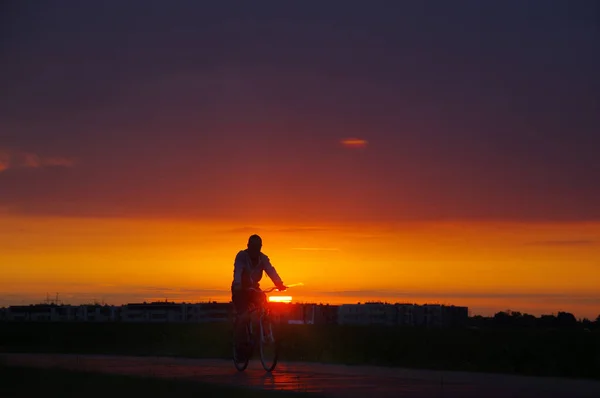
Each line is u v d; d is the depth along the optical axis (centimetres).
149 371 1930
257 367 2119
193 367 2106
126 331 3272
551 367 2008
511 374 1931
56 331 3372
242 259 2055
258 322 2003
